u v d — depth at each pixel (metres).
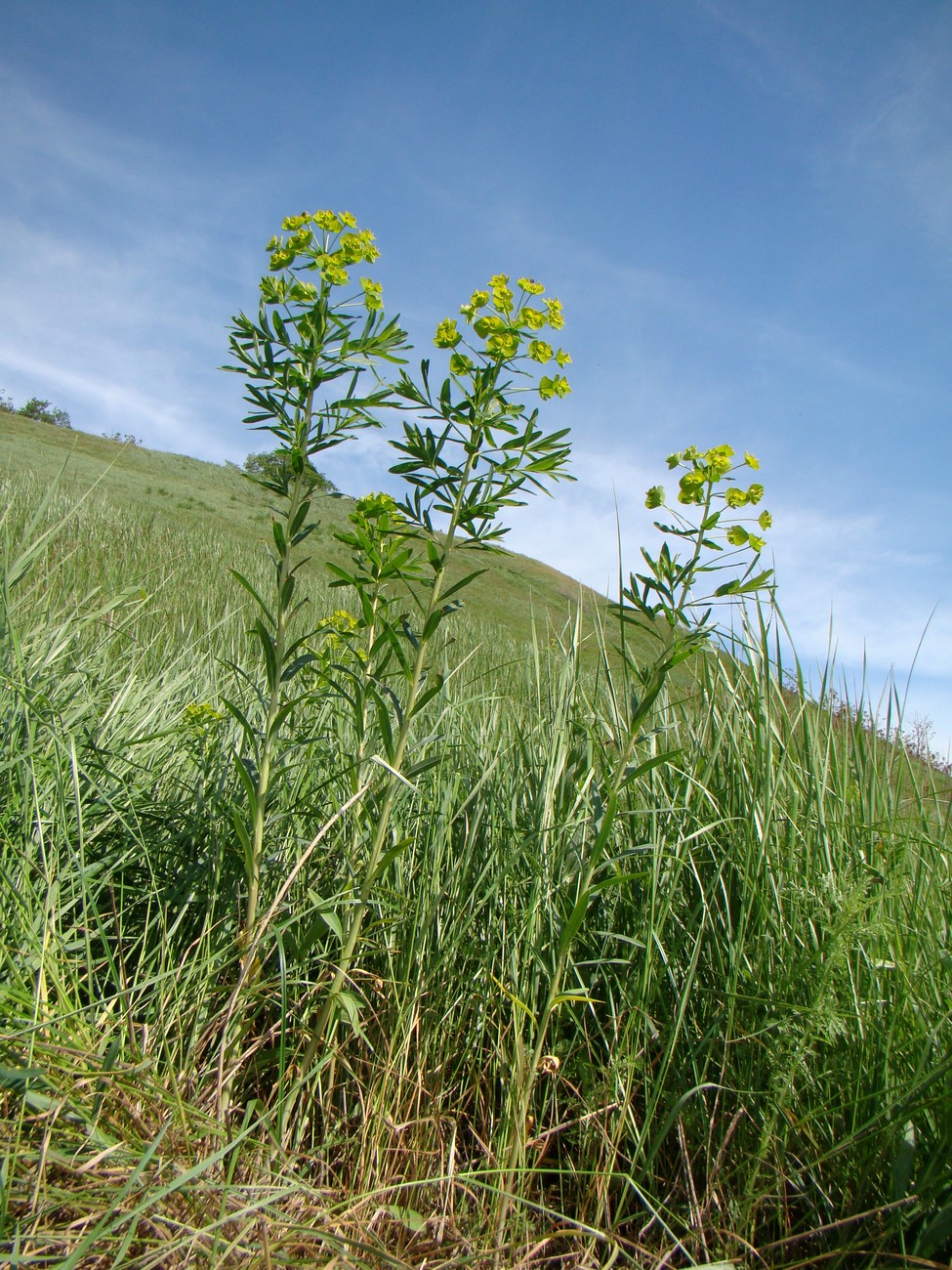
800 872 1.85
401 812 2.16
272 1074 1.81
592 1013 1.90
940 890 1.87
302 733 2.35
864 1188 1.44
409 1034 1.76
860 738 2.06
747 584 1.59
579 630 2.16
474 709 2.96
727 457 1.59
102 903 2.03
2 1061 1.29
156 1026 1.65
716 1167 1.56
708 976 1.87
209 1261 1.21
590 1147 1.68
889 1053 1.50
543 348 1.67
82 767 2.04
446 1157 1.67
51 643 2.52
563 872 1.93
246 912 1.87
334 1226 1.38
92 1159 1.28
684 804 1.96
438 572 1.70
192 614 6.05
